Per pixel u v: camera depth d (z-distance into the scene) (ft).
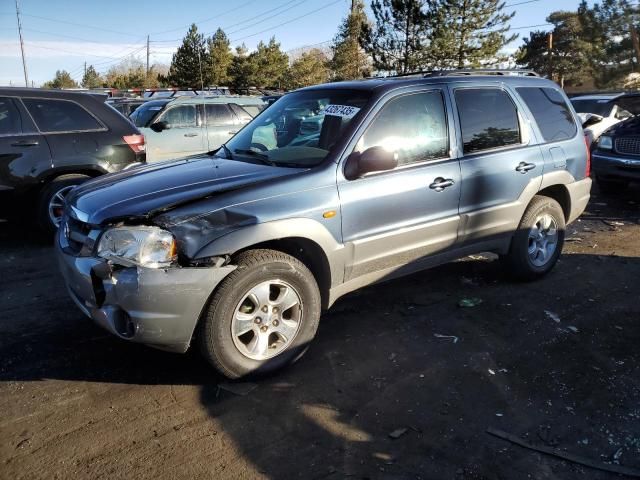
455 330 13.80
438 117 14.02
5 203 20.30
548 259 17.29
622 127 30.07
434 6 94.89
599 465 9.03
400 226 13.08
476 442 9.57
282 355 11.53
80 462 8.95
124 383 11.27
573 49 156.97
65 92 21.58
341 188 11.98
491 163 14.82
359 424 10.04
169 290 10.00
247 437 9.64
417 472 8.83
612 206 29.01
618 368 12.03
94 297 10.46
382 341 13.20
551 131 16.81
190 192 10.91
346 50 129.18
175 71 169.37
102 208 10.84
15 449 9.23
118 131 22.36
